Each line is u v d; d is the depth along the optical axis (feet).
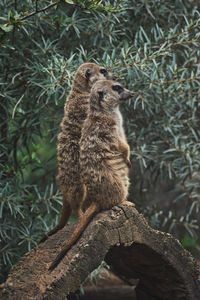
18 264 17.79
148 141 27.61
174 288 18.78
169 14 27.53
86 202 18.44
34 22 23.76
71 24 23.21
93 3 19.63
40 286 15.84
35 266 17.29
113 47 25.94
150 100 25.91
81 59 23.21
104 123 17.20
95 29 24.99
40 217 24.77
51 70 21.93
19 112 25.96
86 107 20.07
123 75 23.50
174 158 27.50
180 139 27.09
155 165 28.45
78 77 21.01
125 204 17.10
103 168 16.76
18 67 24.30
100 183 16.71
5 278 24.36
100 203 16.93
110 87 17.69
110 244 16.46
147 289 20.38
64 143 19.45
